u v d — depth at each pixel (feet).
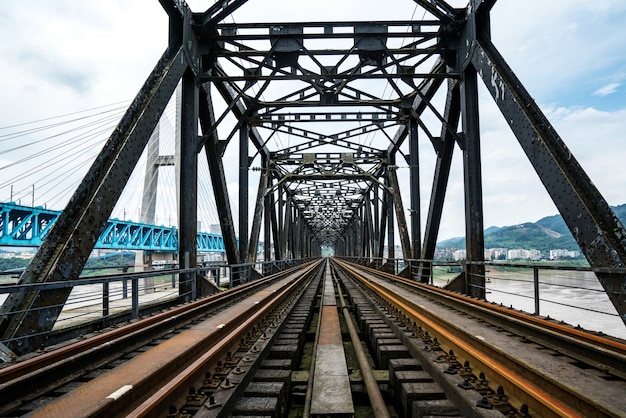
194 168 37.99
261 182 80.84
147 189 170.71
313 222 285.84
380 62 41.06
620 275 18.15
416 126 62.69
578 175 21.79
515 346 16.12
